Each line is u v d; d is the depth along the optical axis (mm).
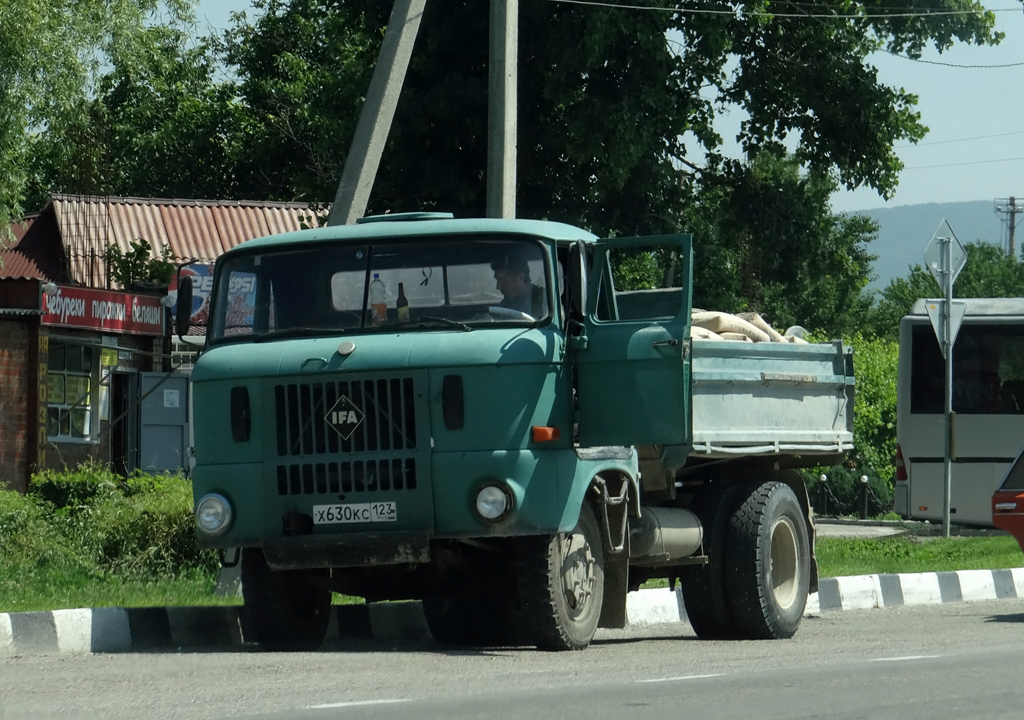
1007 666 26203
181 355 88562
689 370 30359
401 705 20266
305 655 29094
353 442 29625
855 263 88250
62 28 71125
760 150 84375
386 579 31891
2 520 44938
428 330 30234
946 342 71625
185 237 117062
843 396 40562
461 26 71812
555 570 29906
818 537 71500
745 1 77812
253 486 30078
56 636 31828
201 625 34844
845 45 81625
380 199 73812
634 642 35250
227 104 170000
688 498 37031
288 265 31625
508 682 23719
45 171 141875
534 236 30891
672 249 33438
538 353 29812
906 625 40094
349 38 87750
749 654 30016
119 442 87688
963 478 85875
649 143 72375
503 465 29172
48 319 79125
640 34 70312
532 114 73312
